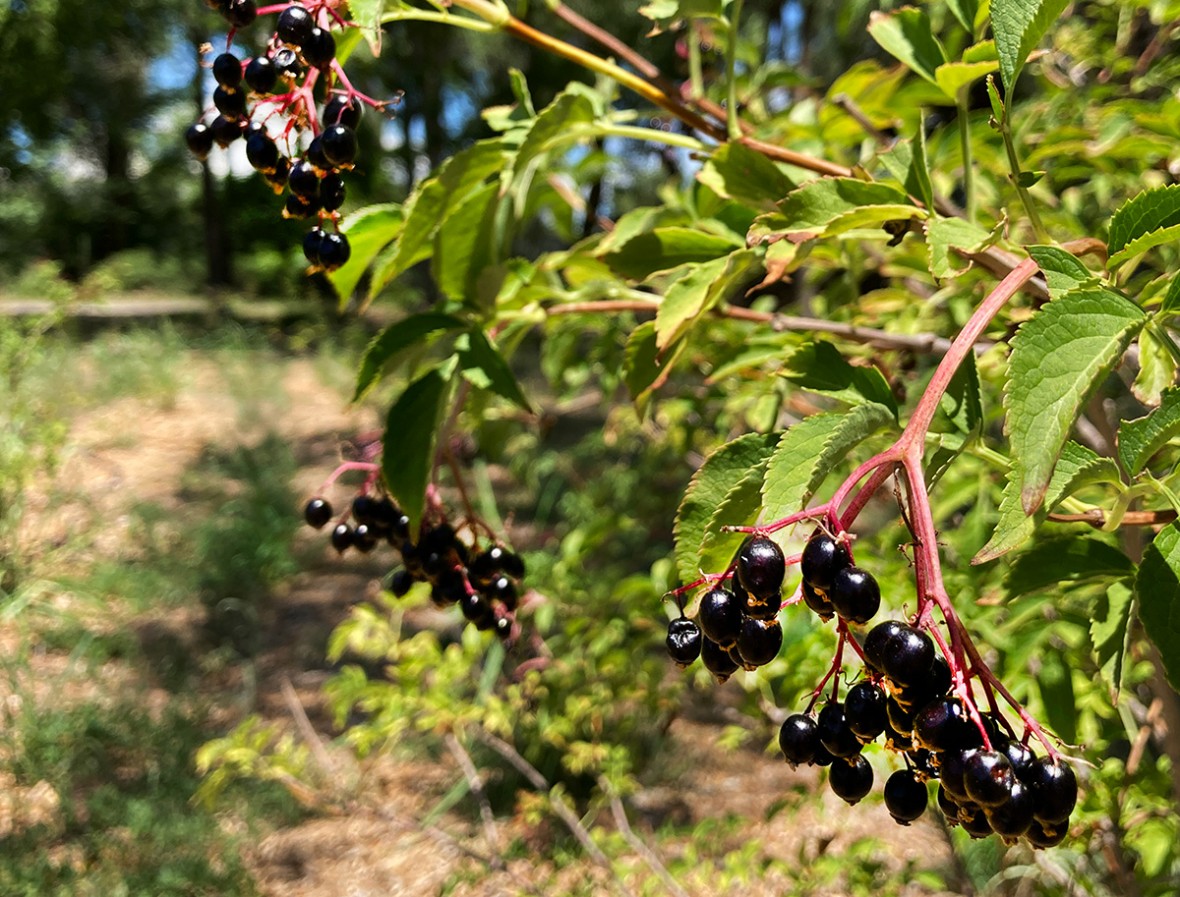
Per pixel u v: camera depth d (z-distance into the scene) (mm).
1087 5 3322
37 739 5652
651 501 5539
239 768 4281
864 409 1039
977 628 2072
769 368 2764
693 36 2062
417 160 17141
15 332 11422
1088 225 3080
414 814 5430
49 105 20656
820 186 1410
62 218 23875
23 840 5004
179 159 22656
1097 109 2799
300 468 11781
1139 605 1040
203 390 15305
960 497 2459
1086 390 907
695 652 1110
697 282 1561
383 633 3977
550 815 5273
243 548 8859
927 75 1778
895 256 2562
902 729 949
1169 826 2275
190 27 16672
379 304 14734
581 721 4453
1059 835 901
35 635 7281
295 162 1476
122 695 6523
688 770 5719
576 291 2186
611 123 1939
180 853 5016
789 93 3594
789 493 994
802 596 961
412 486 1776
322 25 1391
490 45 16156
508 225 2094
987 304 1000
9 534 8109
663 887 3594
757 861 4059
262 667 7215
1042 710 1824
